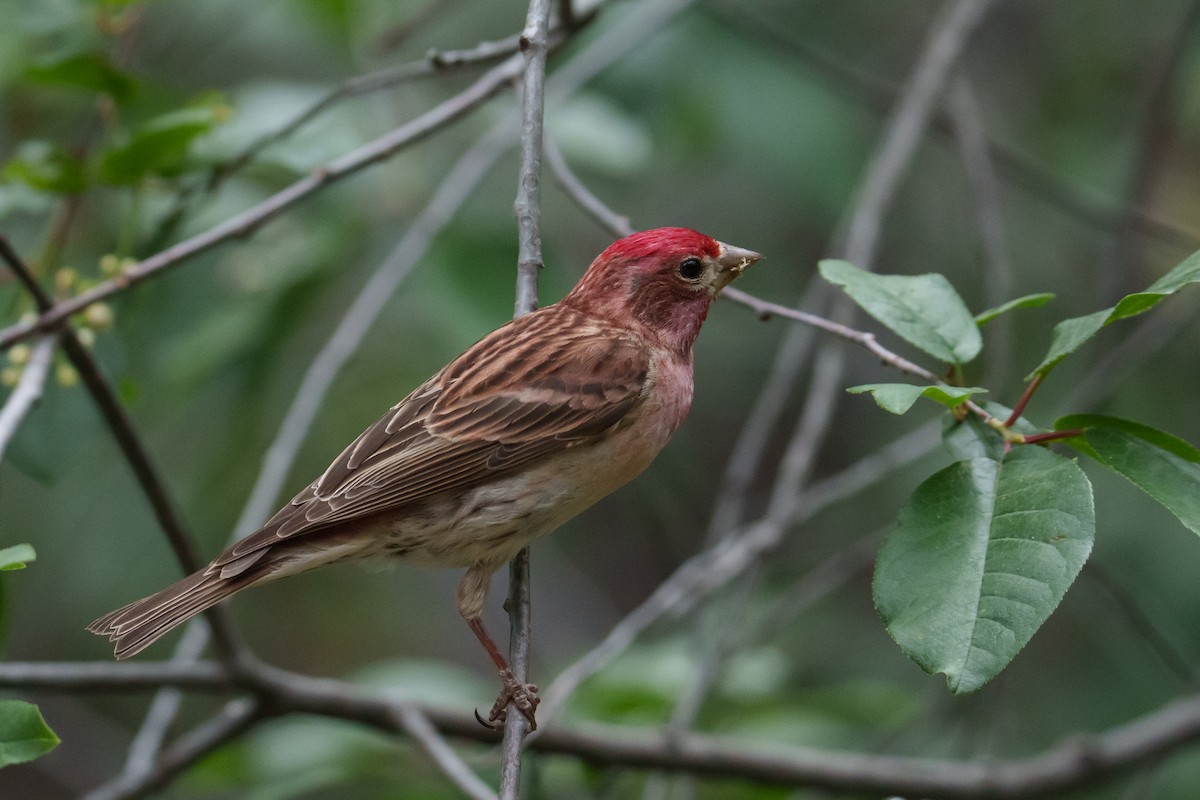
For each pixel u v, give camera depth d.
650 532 16.50
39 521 13.51
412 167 12.16
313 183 8.90
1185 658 11.81
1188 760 12.10
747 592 9.97
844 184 12.97
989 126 14.80
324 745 10.86
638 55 13.00
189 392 11.48
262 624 15.55
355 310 10.11
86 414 9.27
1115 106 13.90
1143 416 12.71
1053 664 13.21
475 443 7.87
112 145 10.03
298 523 7.66
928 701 11.10
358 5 12.06
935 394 5.93
